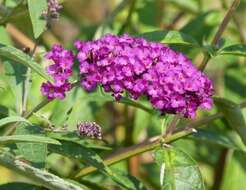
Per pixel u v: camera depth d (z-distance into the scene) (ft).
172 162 2.40
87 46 2.25
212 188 3.67
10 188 2.55
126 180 2.57
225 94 3.54
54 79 2.24
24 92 2.51
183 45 2.74
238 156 3.13
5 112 2.50
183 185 2.35
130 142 3.60
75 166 3.59
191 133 2.56
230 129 3.42
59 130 2.32
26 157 2.18
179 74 2.23
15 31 3.56
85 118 3.00
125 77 2.22
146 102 3.13
